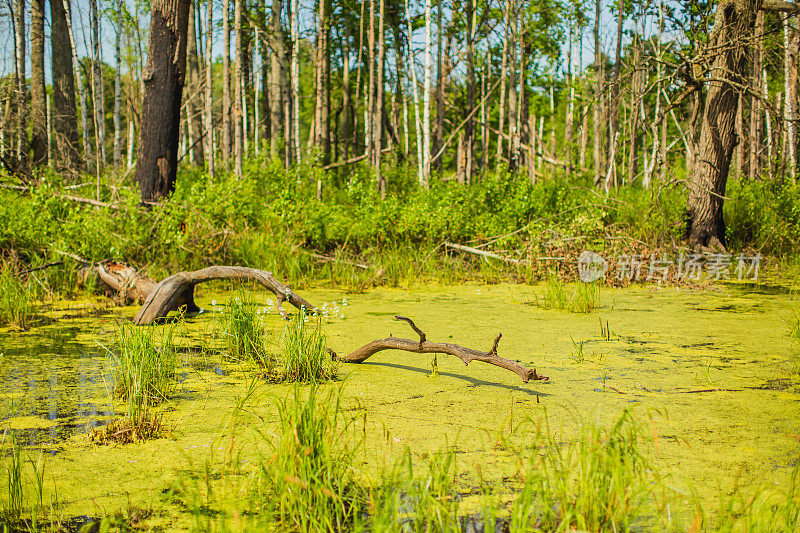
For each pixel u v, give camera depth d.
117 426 3.79
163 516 2.78
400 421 3.93
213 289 8.81
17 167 10.78
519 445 3.54
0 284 7.18
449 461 2.84
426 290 9.52
